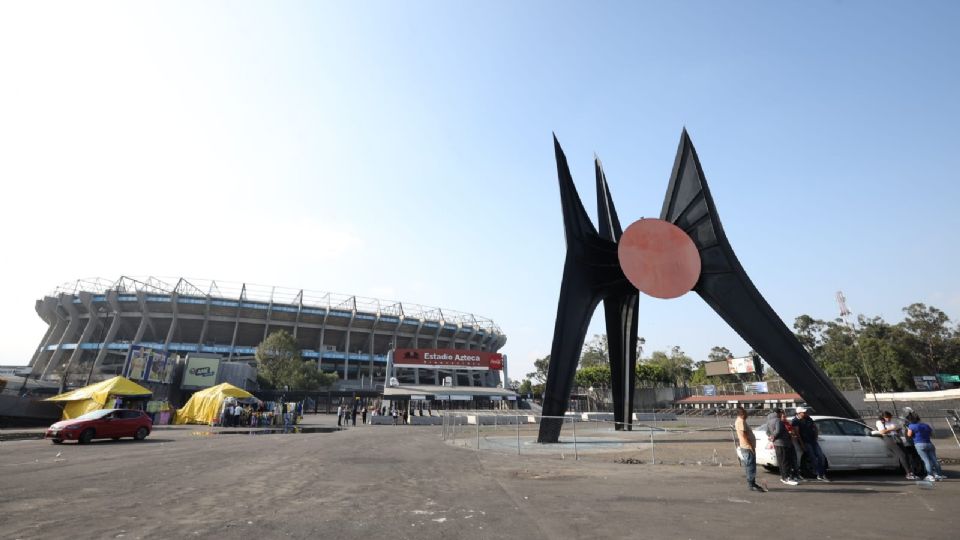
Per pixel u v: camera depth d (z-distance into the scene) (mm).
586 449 21047
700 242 25953
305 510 8664
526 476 13273
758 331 23891
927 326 89375
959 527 7371
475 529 7402
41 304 103750
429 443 24297
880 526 7465
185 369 58750
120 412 24344
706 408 67938
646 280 25016
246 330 101875
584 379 93875
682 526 7559
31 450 18812
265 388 70250
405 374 99688
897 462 13133
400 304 113312
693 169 26953
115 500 9266
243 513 8352
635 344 31062
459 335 121312
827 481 12039
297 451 19500
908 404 53531
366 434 31594
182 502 9195
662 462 16344
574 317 26000
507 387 88562
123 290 96562
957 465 14305
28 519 7641
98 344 92312
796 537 6859
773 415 12359
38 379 61969
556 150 27797
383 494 10383
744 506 9125
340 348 109562
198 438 26500
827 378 22672
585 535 7043
